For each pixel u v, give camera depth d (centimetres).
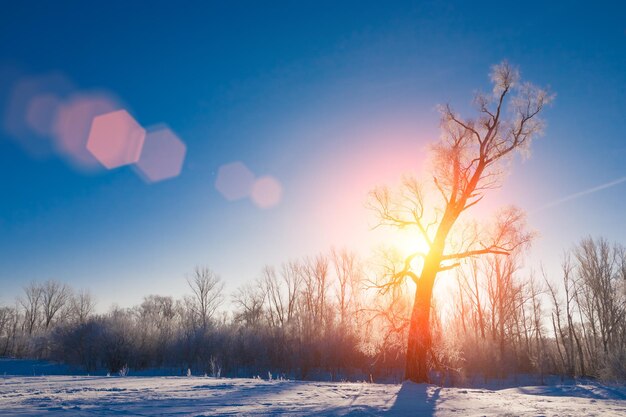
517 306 5819
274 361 5025
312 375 4572
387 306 2294
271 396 1301
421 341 2097
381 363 3894
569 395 1956
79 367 5728
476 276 5978
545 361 5450
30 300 8825
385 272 2294
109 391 1396
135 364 5400
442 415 988
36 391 1368
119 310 6819
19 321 9225
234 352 5222
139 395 1266
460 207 2214
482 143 2242
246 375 4906
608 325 5003
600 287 5106
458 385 4103
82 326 5788
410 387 1730
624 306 4859
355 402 1196
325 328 4816
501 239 2195
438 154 2244
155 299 9869
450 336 2619
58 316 8925
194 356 5347
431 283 2166
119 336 5344
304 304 5941
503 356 5269
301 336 4972
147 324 6022
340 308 5294
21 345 8244
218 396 1270
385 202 2334
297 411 980
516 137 2231
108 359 5216
